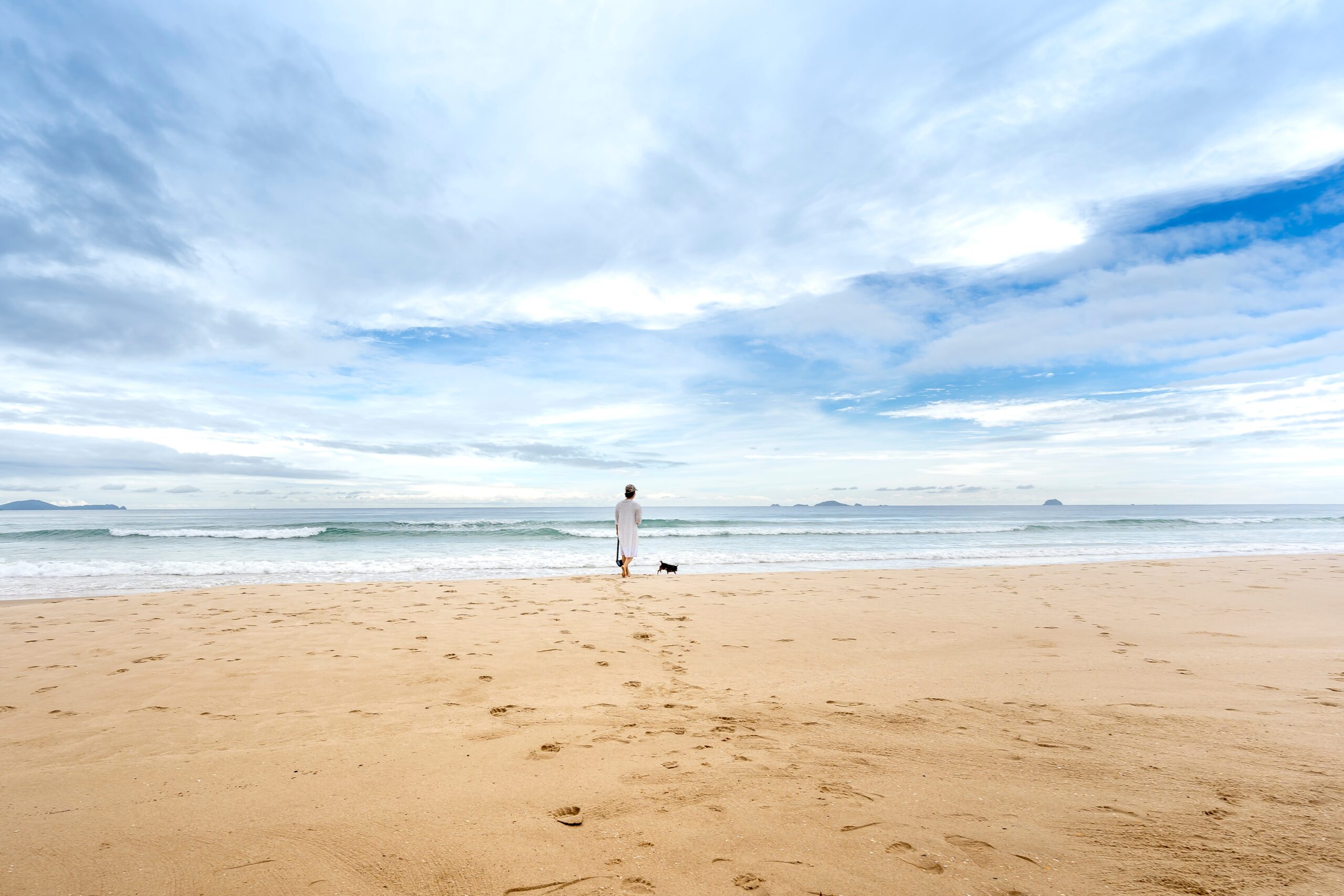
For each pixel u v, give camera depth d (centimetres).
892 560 1770
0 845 234
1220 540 2680
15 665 525
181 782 292
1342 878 203
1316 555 1723
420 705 419
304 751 333
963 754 324
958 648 609
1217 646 610
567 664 540
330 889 206
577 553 1947
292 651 575
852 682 484
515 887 206
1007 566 1508
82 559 1700
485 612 798
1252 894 195
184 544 2216
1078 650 598
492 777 296
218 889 206
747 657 572
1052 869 214
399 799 273
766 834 240
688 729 369
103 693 444
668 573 1295
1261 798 265
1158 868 212
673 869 216
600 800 271
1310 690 447
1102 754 322
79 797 277
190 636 640
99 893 204
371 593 970
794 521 4572
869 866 217
